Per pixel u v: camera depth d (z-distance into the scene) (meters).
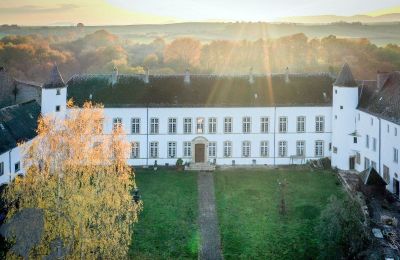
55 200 40.78
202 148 81.00
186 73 83.44
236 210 63.12
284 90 82.31
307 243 54.53
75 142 44.66
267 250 53.59
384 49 155.62
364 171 67.19
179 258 52.22
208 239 56.00
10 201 42.31
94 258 40.22
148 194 67.81
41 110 74.38
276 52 168.88
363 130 75.69
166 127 80.19
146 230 57.69
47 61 156.62
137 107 79.38
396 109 67.50
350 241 48.44
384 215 59.44
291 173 77.12
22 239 39.31
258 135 81.06
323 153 81.81
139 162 80.56
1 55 151.38
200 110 80.12
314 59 164.62
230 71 158.50
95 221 41.47
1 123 63.56
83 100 79.62
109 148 48.31
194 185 71.56
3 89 84.44
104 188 43.12
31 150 45.00
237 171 78.06
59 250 39.62
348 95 77.50
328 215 49.84
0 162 59.06
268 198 66.75
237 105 80.12
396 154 65.69
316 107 80.69
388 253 49.91
